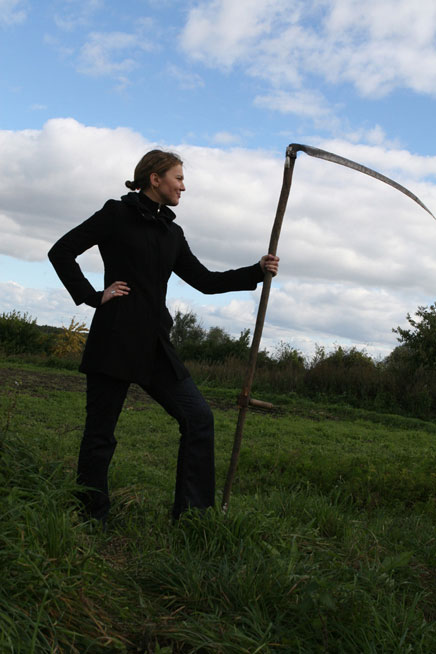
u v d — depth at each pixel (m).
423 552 3.52
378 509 4.64
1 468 3.03
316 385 15.74
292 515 3.95
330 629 2.28
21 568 2.11
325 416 12.45
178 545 3.03
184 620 2.27
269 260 3.57
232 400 13.43
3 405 6.53
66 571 2.28
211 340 21.34
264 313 3.58
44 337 22.20
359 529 3.82
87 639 1.98
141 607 2.29
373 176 3.61
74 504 3.26
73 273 3.27
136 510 3.57
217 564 2.72
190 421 3.45
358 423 11.90
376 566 2.99
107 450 3.36
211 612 2.37
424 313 16.05
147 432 7.91
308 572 2.67
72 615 2.06
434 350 15.39
